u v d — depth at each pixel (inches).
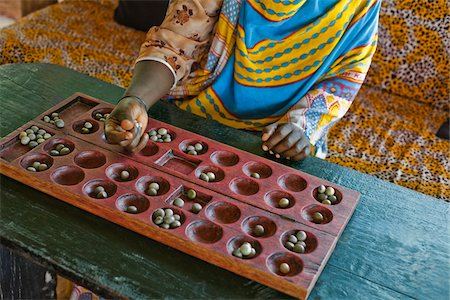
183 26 58.8
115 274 41.8
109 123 50.8
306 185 51.6
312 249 44.8
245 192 50.6
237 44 60.3
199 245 43.1
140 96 55.0
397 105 97.3
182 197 49.3
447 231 49.2
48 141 52.9
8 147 52.8
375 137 89.2
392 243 47.3
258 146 57.2
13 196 47.8
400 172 82.0
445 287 43.8
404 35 96.3
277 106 64.0
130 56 102.6
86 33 107.5
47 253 42.8
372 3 59.7
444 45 94.3
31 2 127.8
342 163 83.0
